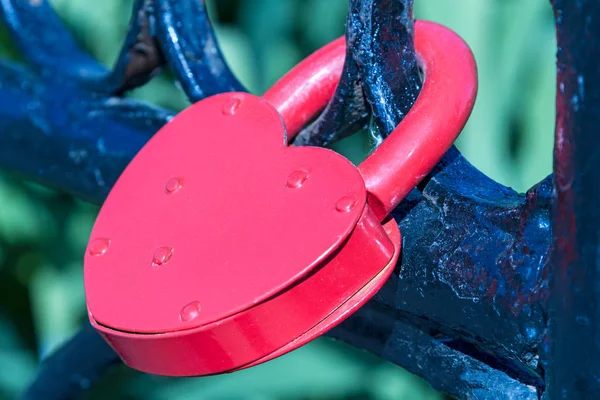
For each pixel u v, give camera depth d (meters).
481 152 2.11
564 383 0.65
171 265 0.81
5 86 1.30
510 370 0.81
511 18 2.17
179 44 1.09
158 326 0.78
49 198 2.50
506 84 2.16
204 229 0.82
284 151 0.83
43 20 1.34
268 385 2.42
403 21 0.85
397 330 0.89
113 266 0.86
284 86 0.96
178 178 0.88
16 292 2.85
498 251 0.73
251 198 0.81
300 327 0.75
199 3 1.11
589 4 0.58
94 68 1.29
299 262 0.74
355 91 0.89
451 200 0.80
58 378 1.32
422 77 0.89
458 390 0.84
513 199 0.77
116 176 1.14
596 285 0.60
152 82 2.40
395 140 0.79
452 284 0.76
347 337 0.96
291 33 2.50
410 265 0.81
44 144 1.23
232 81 1.11
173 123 0.95
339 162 0.79
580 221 0.61
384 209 0.79
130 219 0.88
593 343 0.61
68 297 2.57
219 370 0.77
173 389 2.55
